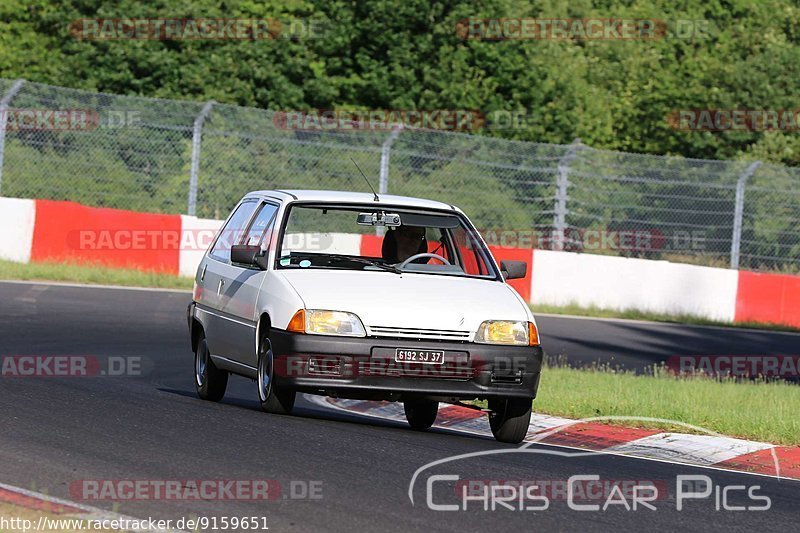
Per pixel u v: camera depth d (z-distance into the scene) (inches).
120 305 2378.2
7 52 3887.8
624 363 2182.6
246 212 1416.1
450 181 3238.2
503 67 3971.5
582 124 4010.8
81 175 3147.1
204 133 3132.4
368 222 1307.8
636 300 3083.2
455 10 4015.8
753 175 3270.2
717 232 3319.4
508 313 1200.2
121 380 1540.4
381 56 4092.0
